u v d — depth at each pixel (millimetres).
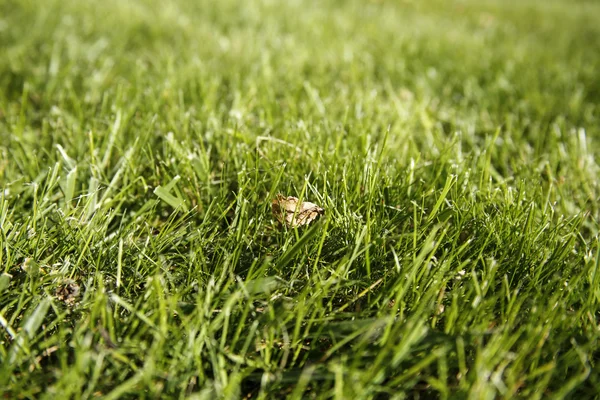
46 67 751
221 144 561
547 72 894
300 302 377
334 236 442
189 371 359
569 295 396
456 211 453
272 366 370
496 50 1037
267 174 508
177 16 1112
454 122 650
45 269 415
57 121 582
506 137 613
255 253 443
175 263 431
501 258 421
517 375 362
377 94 736
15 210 464
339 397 335
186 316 384
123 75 743
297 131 561
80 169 507
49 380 357
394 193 483
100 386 355
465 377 368
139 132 549
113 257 427
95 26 985
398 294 379
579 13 1709
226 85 740
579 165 573
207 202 493
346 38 1040
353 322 374
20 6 1083
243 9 1227
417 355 368
